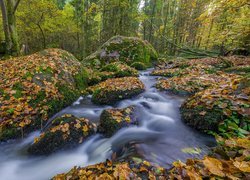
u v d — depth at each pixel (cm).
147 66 1350
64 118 405
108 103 605
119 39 1404
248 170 176
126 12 2084
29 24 2031
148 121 476
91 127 418
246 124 306
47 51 752
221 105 371
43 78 575
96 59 1299
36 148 366
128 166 259
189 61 1310
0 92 492
